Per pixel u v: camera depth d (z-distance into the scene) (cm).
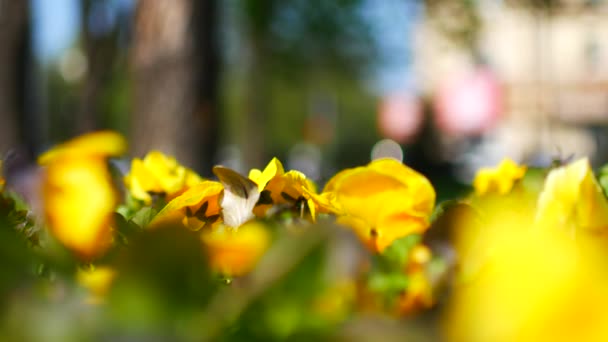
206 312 53
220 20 531
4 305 50
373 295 92
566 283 45
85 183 71
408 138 1396
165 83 509
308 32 1598
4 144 812
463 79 1334
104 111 1084
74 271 59
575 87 2194
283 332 53
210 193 91
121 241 83
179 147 508
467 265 73
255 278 54
